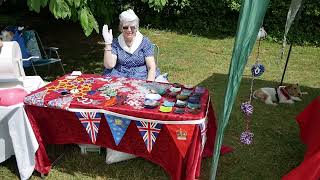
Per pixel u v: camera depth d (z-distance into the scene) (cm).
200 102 338
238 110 533
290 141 451
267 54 831
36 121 353
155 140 332
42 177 368
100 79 402
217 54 825
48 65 684
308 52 861
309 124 390
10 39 573
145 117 321
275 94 565
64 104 338
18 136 348
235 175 379
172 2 1016
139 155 354
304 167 321
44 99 346
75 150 413
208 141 393
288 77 686
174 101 345
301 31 927
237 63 266
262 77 680
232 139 453
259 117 515
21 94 354
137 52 438
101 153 408
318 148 323
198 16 1019
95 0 578
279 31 937
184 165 326
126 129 336
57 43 905
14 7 1187
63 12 472
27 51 593
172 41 934
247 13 248
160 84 388
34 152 353
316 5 883
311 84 652
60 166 386
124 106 332
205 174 376
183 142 316
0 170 383
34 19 1137
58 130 362
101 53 823
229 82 274
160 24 1062
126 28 422
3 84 385
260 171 388
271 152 426
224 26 1007
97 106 333
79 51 840
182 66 733
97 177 370
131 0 1058
